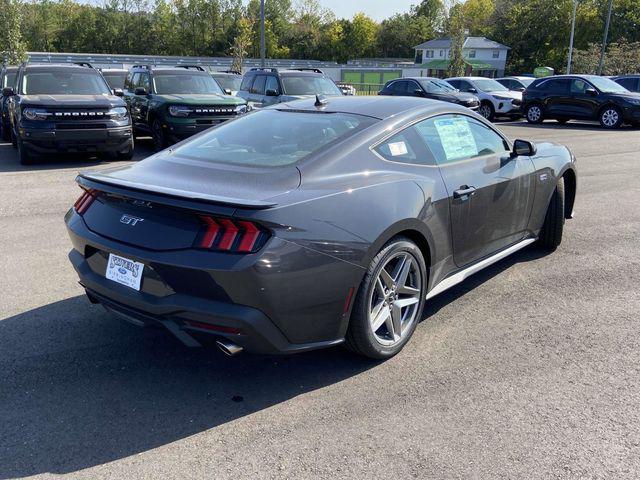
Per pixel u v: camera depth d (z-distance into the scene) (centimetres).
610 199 820
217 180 320
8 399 308
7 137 1489
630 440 278
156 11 9100
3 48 2831
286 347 300
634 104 1845
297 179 315
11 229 633
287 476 252
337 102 425
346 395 319
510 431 285
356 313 326
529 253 576
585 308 440
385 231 326
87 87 1161
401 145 374
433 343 381
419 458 264
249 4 9331
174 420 294
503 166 456
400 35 10844
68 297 448
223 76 1816
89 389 321
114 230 316
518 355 365
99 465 259
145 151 1316
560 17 6612
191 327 291
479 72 6888
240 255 276
